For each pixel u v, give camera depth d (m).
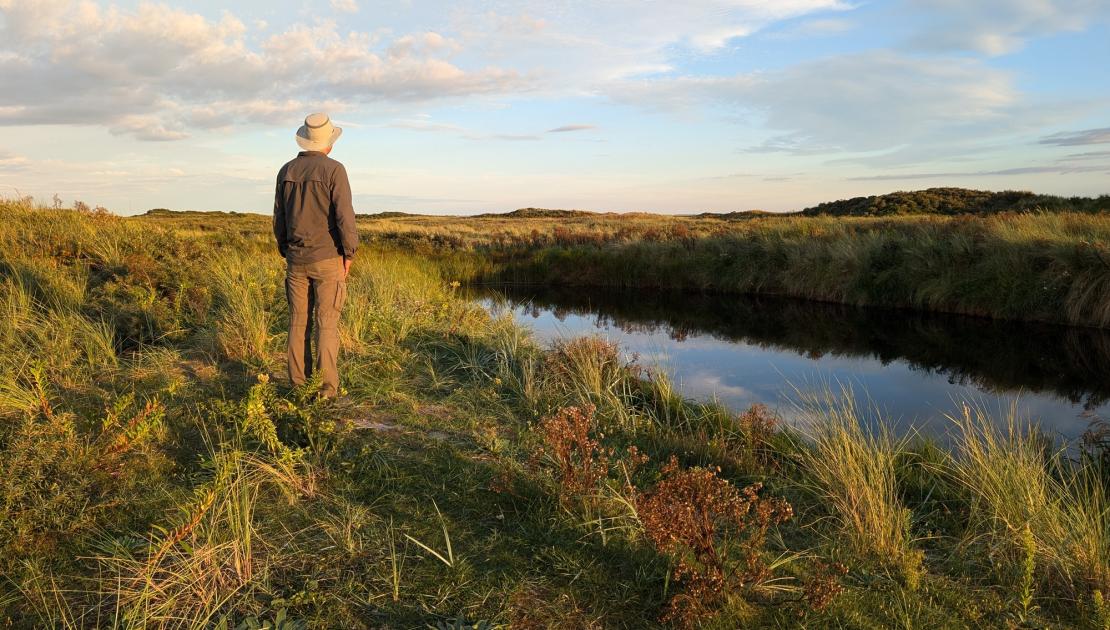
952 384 7.32
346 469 3.46
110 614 2.28
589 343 6.71
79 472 3.04
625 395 5.58
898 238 14.75
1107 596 2.61
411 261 19.80
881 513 3.18
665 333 10.94
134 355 5.30
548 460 3.69
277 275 8.77
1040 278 11.37
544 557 2.81
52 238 7.61
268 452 3.56
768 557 2.90
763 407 5.23
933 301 12.84
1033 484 3.39
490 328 8.15
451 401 4.94
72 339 5.07
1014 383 7.37
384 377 5.31
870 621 2.48
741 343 9.94
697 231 23.09
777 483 3.91
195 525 2.62
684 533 2.60
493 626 2.29
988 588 2.76
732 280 17.02
